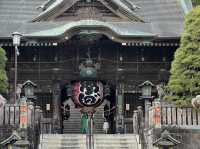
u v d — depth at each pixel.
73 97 35.06
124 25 36.38
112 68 35.31
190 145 22.75
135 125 28.11
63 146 24.67
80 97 34.81
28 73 35.25
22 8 39.75
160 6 40.31
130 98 35.28
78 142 25.20
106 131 33.59
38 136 25.45
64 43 35.12
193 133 22.86
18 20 38.22
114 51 35.59
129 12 36.78
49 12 36.59
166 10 39.81
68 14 36.84
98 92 34.88
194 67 25.06
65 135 26.27
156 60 35.69
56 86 34.97
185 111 23.38
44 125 33.91
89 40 34.59
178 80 25.09
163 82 35.31
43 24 36.41
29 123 23.64
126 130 34.16
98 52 35.38
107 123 33.69
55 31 34.09
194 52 25.38
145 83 30.03
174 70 25.70
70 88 35.25
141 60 35.62
